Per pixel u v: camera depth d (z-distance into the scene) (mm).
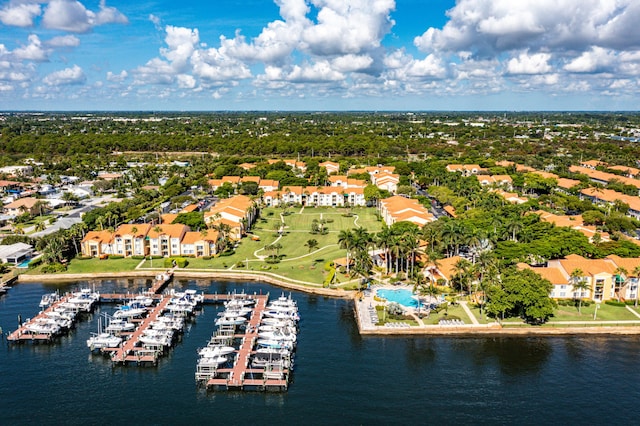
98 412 103500
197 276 182500
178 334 138375
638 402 106812
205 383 114125
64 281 178250
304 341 132625
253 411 103750
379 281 170125
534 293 135375
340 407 104875
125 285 174000
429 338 133875
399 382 113750
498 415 102375
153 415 102562
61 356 126938
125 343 129375
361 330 136125
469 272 152875
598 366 120625
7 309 153250
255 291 167500
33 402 106812
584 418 101812
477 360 123188
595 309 147125
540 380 114938
